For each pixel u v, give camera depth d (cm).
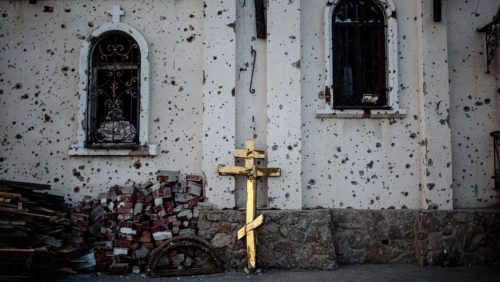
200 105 719
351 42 732
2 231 562
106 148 703
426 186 692
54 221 618
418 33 723
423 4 717
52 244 611
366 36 734
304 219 662
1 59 729
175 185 704
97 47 732
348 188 705
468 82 729
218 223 664
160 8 731
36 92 724
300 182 688
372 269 647
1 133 718
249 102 711
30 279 558
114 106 721
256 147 705
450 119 722
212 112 699
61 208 662
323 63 717
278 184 688
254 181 655
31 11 733
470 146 720
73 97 723
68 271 620
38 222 605
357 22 730
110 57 730
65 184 708
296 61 702
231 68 704
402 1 728
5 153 714
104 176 709
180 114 718
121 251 643
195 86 721
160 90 721
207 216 665
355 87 728
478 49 734
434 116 702
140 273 644
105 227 665
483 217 675
